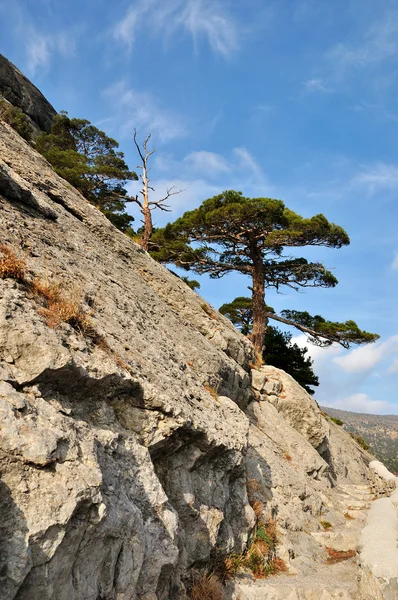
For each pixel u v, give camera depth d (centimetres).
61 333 650
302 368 3278
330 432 2234
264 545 958
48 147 3372
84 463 509
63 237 1144
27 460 459
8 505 424
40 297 710
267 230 2689
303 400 1859
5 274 690
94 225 1527
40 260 873
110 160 3462
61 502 448
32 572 411
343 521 1366
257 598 795
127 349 822
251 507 982
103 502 492
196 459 806
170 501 742
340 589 868
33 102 4184
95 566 481
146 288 1389
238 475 965
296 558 1018
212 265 2944
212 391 1137
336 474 1973
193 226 2730
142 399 718
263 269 2908
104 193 3164
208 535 775
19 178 1275
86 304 850
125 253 1588
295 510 1218
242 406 1614
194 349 1276
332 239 2711
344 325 2966
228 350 1686
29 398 532
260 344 2734
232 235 2748
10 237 869
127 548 532
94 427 610
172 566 596
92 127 3916
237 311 3675
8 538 406
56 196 1453
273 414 1722
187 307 1661
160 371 861
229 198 2694
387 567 783
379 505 1116
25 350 563
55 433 497
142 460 645
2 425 465
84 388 625
